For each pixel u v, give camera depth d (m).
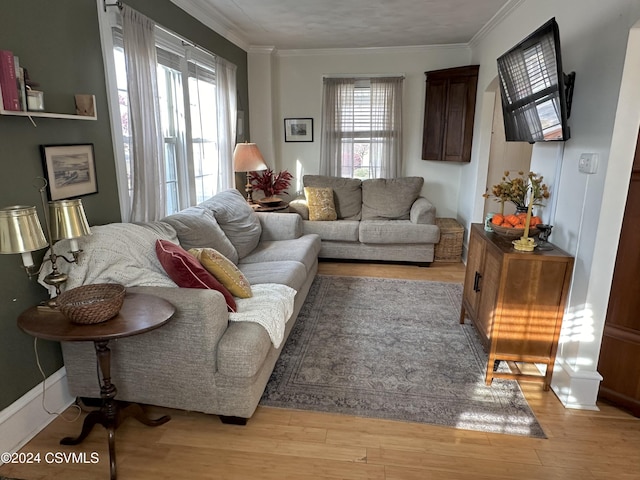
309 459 1.82
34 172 1.91
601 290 2.06
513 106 2.72
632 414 2.15
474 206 4.57
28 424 1.92
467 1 3.27
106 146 2.41
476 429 2.02
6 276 1.80
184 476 1.72
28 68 1.84
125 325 1.54
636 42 1.77
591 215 2.05
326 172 5.37
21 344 1.89
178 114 3.34
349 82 5.14
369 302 3.54
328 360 2.60
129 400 2.04
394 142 5.18
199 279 2.08
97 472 1.74
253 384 1.96
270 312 2.19
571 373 2.17
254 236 3.60
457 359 2.63
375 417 2.09
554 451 1.89
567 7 2.39
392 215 4.91
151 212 2.71
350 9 3.49
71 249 1.82
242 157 4.18
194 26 3.48
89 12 2.21
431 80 4.92
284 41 4.71
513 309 2.25
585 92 2.15
